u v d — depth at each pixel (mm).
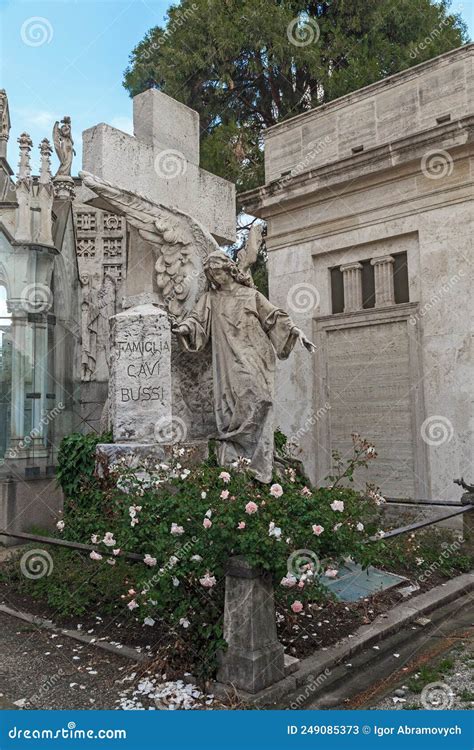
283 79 15023
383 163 10000
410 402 9773
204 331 6301
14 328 10070
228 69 14312
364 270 10766
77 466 6711
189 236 6801
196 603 4059
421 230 9750
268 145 12273
